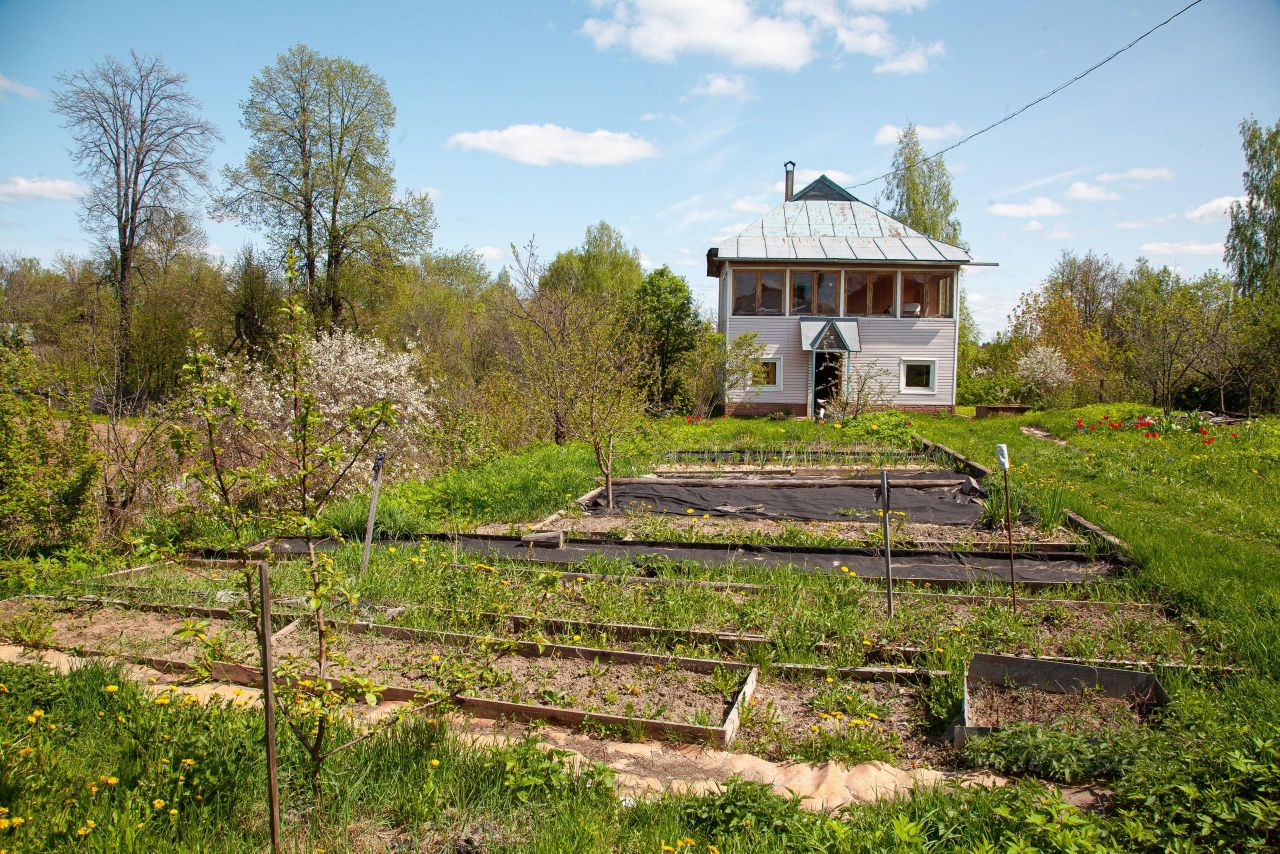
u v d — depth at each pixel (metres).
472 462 15.55
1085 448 16.61
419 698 4.55
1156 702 4.85
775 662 5.74
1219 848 3.11
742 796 3.68
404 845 3.54
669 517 11.14
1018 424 23.17
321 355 12.94
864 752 4.46
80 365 11.11
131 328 25.89
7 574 8.06
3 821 3.24
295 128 29.06
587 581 7.53
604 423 11.89
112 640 6.39
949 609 6.80
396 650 6.12
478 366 26.14
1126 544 8.47
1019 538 9.37
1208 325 22.03
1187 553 7.95
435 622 6.57
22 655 5.95
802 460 16.55
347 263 30.50
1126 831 3.24
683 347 35.03
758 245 29.38
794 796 3.73
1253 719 4.43
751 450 17.53
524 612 6.81
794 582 7.54
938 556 8.80
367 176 29.94
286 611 6.74
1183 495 11.24
